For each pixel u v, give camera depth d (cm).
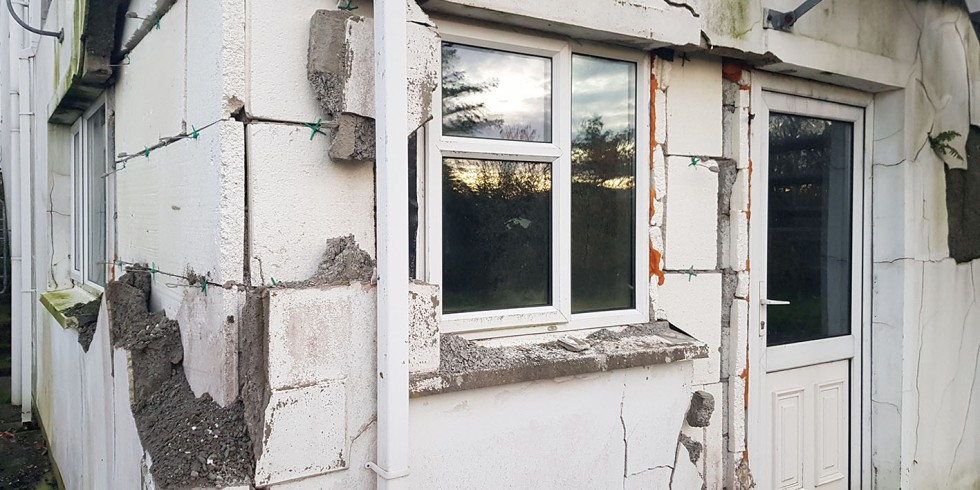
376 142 197
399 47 193
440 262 235
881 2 341
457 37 236
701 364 295
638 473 262
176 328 238
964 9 384
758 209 316
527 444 234
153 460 187
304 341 191
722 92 304
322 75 198
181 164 229
